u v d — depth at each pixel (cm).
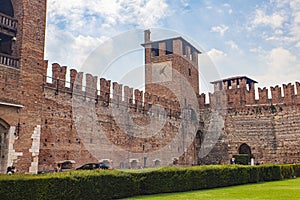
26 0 2077
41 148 2153
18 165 1877
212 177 1820
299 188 1780
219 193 1545
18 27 2045
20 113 1933
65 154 2331
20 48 2006
